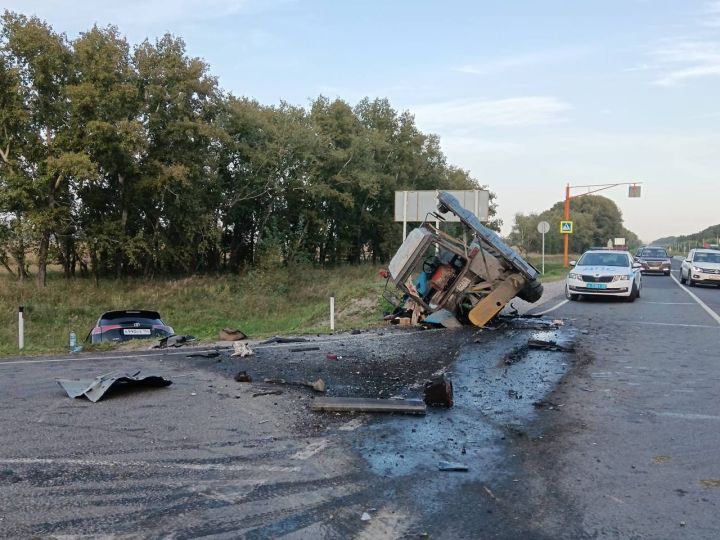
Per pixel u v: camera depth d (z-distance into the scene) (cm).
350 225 4991
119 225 3192
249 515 436
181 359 1072
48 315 2380
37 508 447
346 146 4838
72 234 3142
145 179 3067
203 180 3447
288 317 2611
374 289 2184
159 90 3088
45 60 2750
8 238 2967
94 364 1045
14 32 2711
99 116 2800
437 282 1419
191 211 3409
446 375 901
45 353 1234
